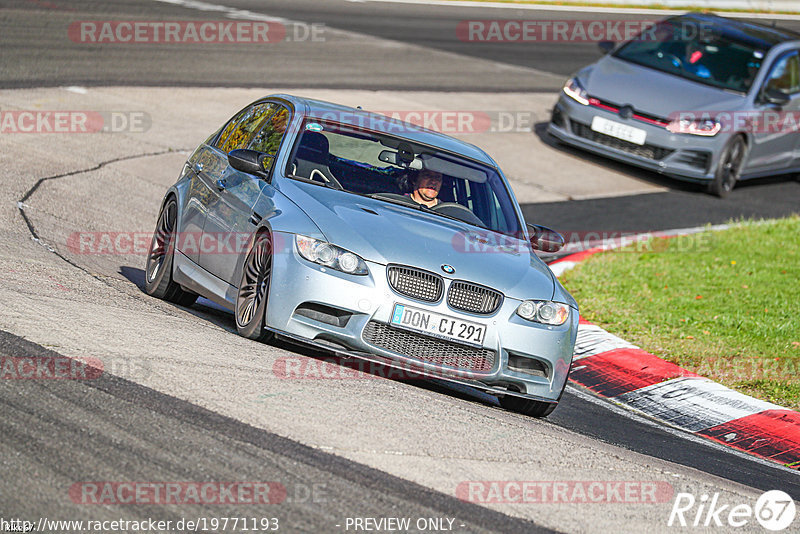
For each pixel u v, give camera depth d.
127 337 21.48
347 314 22.75
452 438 19.53
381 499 15.91
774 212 55.50
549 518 16.67
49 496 14.15
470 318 23.06
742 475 23.56
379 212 24.94
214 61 65.75
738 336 34.88
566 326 24.34
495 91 72.62
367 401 20.47
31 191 37.97
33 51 59.56
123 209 39.66
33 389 17.56
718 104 56.62
